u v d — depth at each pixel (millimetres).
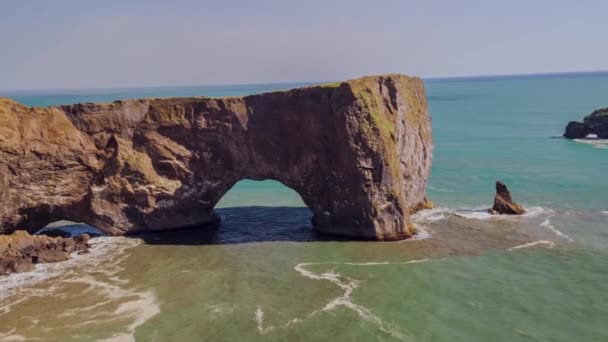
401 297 40312
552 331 34531
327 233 57000
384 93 58312
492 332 34531
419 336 34156
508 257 48562
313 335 34500
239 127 58531
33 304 39531
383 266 46906
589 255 48750
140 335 34688
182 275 45500
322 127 56438
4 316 37500
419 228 58031
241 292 41719
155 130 58406
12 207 52875
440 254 49750
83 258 49906
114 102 57562
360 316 37156
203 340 34062
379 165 53938
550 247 51188
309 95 56781
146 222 57812
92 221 56781
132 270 46688
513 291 40969
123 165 56625
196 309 38656
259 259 49406
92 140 56906
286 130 58375
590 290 40844
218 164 59938
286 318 37031
